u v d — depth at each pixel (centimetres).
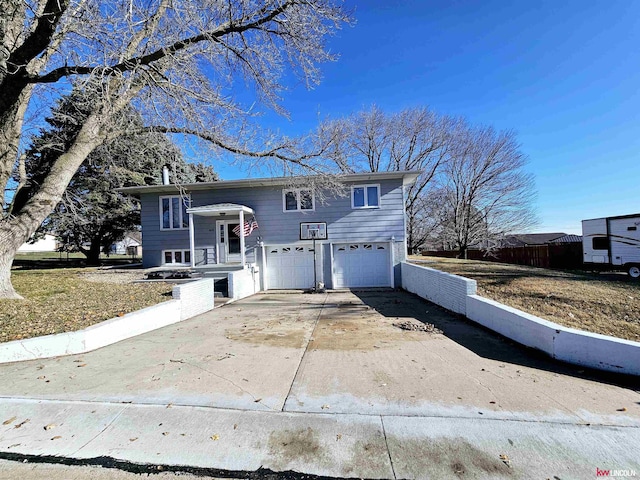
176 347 521
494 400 327
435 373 400
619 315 604
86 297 784
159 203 1429
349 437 267
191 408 313
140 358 465
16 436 275
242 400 329
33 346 461
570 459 241
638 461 239
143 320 623
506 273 1127
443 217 2889
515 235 2755
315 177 1102
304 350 498
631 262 1467
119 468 237
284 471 232
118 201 1889
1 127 722
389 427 279
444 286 842
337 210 1364
